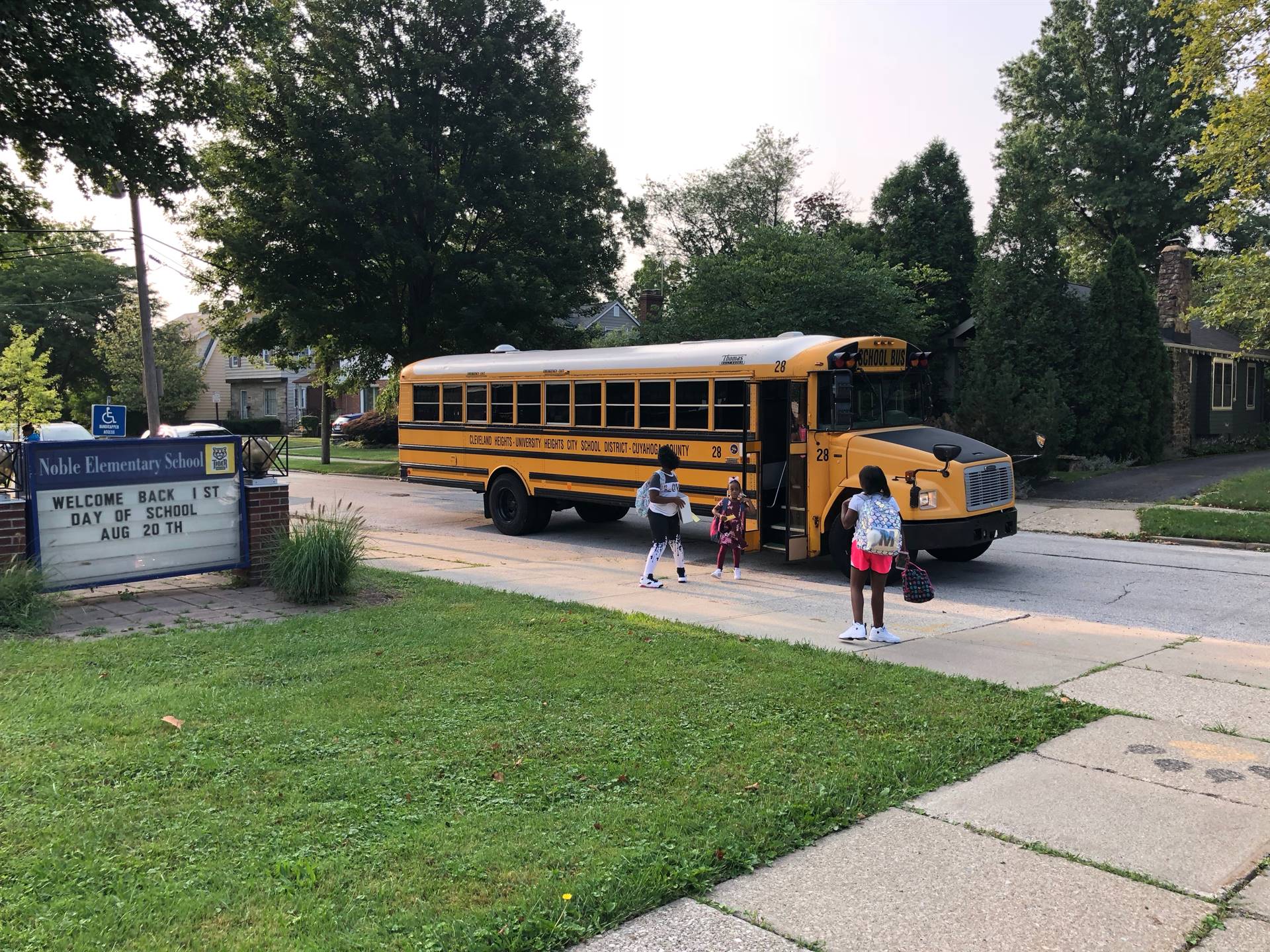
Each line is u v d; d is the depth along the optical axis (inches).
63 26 619.2
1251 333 1010.1
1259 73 764.0
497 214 1096.8
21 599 314.8
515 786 178.5
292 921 128.3
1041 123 1705.2
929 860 154.0
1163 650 301.4
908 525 435.8
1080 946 128.6
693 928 132.7
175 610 345.4
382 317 1037.8
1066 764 198.2
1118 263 939.3
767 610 371.9
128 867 143.3
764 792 178.1
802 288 875.4
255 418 2210.9
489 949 123.9
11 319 2164.1
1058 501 757.3
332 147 1008.9
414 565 475.8
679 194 1987.0
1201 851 157.6
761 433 465.7
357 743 200.4
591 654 280.1
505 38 1067.9
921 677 259.6
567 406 572.7
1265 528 582.9
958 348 1150.3
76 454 350.6
